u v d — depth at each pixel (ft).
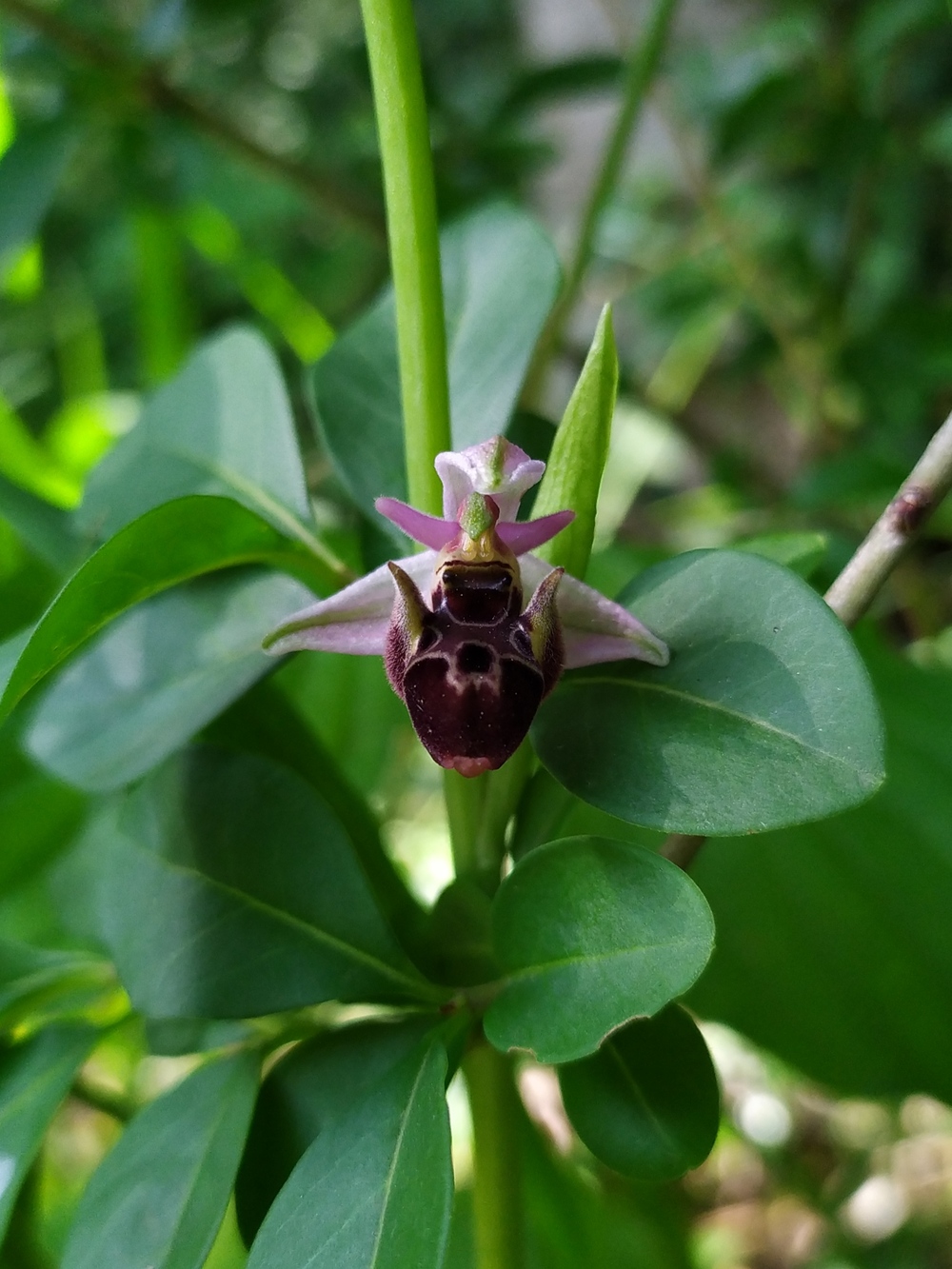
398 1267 0.22
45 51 0.53
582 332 1.02
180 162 0.57
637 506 0.96
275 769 0.29
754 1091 0.68
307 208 0.86
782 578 0.24
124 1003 0.33
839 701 0.23
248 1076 0.27
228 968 0.27
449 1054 0.25
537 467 0.26
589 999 0.23
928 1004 0.44
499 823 0.28
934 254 0.82
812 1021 0.45
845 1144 0.67
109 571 0.26
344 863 0.28
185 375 0.34
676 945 0.22
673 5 0.54
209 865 0.28
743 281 0.72
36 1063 0.29
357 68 0.74
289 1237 0.23
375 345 0.33
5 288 0.67
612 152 0.55
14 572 0.48
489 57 1.02
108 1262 0.25
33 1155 0.27
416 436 0.28
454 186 0.59
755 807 0.22
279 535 0.29
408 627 0.25
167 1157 0.27
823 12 0.65
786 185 0.74
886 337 0.65
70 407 0.77
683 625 0.25
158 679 0.29
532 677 0.24
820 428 0.71
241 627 0.29
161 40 0.54
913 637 0.82
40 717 0.30
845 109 0.63
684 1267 0.46
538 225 0.32
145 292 0.67
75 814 0.44
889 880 0.46
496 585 0.25
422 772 0.75
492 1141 0.29
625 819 0.23
